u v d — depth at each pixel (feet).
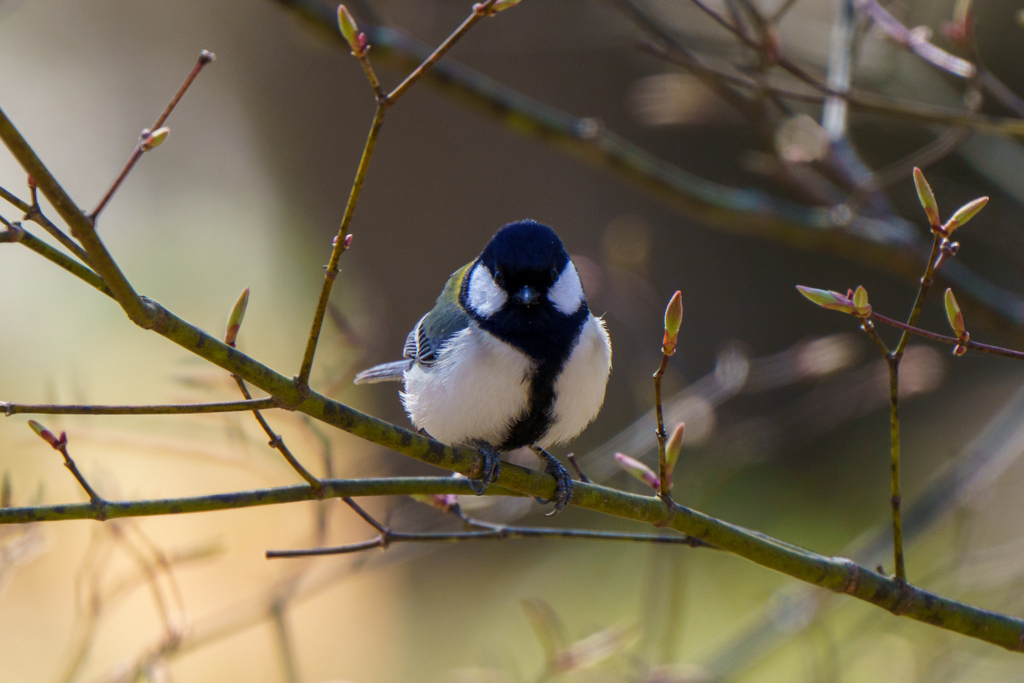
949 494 29.14
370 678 49.65
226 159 68.54
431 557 54.90
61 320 61.16
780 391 57.26
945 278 29.30
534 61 58.70
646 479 16.81
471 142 59.88
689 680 27.30
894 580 16.67
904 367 31.42
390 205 60.90
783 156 29.12
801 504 56.24
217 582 43.80
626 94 59.47
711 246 63.36
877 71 33.58
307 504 41.88
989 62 51.55
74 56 71.61
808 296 14.64
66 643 37.73
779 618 29.86
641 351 33.78
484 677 31.96
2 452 41.22
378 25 27.78
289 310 62.95
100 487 24.14
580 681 31.12
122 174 12.16
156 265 66.08
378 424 14.85
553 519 55.42
